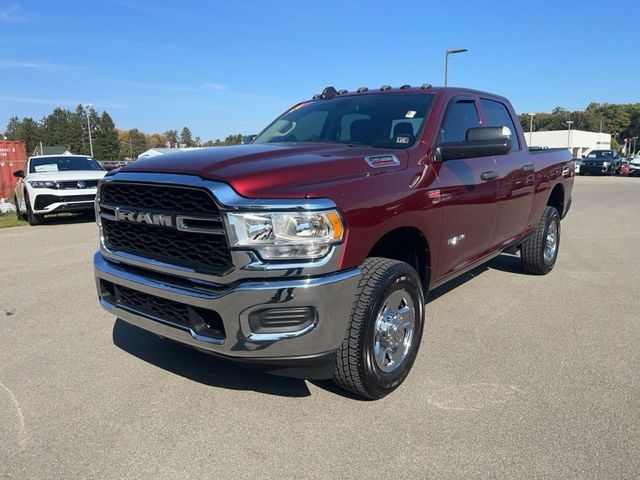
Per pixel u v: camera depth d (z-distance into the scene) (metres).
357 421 3.04
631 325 4.62
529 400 3.27
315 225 2.71
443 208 3.75
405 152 3.63
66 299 5.50
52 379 3.60
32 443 2.84
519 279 6.23
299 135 4.44
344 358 3.02
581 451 2.72
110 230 3.44
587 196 18.61
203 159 3.09
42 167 12.40
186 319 2.98
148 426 3.00
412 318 3.46
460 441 2.83
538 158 5.75
